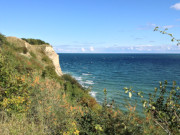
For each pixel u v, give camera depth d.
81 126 4.81
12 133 3.65
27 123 4.36
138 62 121.94
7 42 21.80
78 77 45.06
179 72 62.53
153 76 51.28
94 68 74.12
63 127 4.59
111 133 4.00
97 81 39.25
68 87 14.84
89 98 13.59
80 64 98.06
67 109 5.76
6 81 4.90
